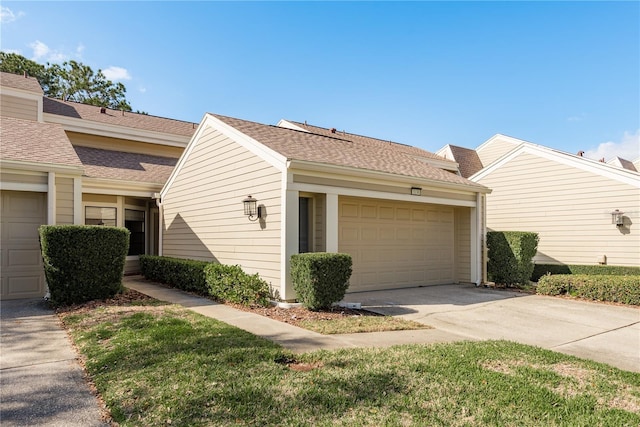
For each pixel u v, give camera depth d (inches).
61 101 676.1
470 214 465.7
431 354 185.9
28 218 335.3
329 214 325.4
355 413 125.8
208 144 414.3
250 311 288.2
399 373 159.5
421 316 288.4
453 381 151.9
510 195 574.6
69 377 163.0
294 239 303.0
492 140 904.9
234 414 124.1
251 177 343.0
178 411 126.1
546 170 538.3
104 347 194.1
